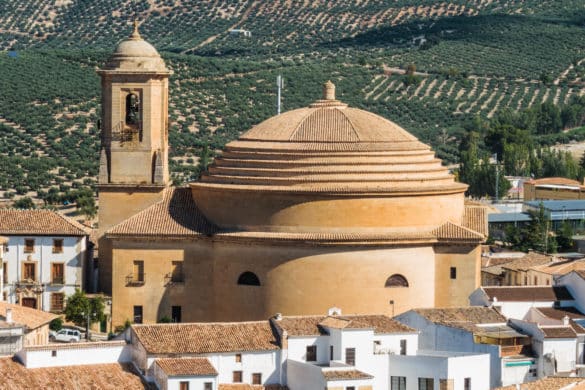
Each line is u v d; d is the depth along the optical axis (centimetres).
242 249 19788
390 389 16988
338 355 16925
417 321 18400
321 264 19512
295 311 19588
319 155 19712
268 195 19688
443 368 16712
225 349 16562
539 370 17850
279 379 16800
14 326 17275
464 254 19938
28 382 15662
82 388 15750
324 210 19550
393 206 19688
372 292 19600
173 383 15750
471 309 18725
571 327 18125
